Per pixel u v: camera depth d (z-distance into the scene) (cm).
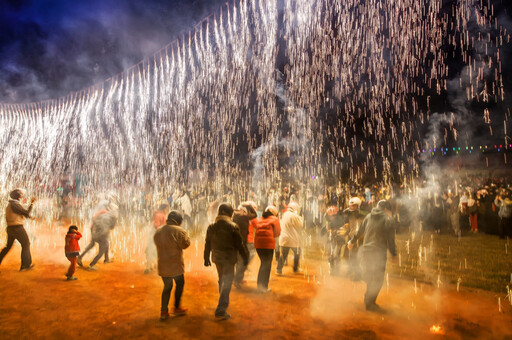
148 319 516
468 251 1025
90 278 744
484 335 471
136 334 463
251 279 756
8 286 673
